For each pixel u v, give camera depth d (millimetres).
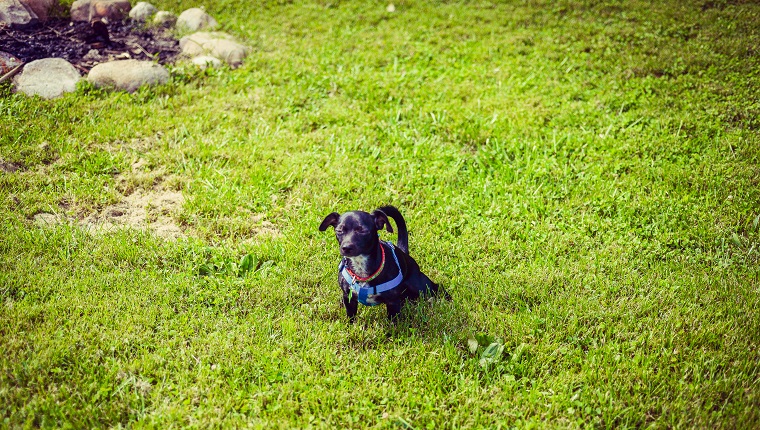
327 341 3906
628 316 3996
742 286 4082
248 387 3744
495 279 4133
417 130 4863
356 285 3871
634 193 4500
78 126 4727
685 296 4066
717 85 5090
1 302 3943
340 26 5883
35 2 5316
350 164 4652
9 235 4164
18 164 4516
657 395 3738
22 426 3291
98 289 4020
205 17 5699
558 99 5070
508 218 4391
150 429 3379
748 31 5547
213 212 4387
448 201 4484
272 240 4273
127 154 4645
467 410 3627
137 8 5645
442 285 4105
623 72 5258
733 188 4488
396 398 3699
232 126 4859
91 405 3441
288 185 4527
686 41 5527
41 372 3666
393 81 5227
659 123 4852
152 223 4340
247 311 4008
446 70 5355
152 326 3924
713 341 3906
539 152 4727
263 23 5863
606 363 3846
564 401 3670
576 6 6008
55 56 5117
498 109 5008
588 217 4387
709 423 3477
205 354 3848
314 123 4934
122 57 5238
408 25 5863
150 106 4922
